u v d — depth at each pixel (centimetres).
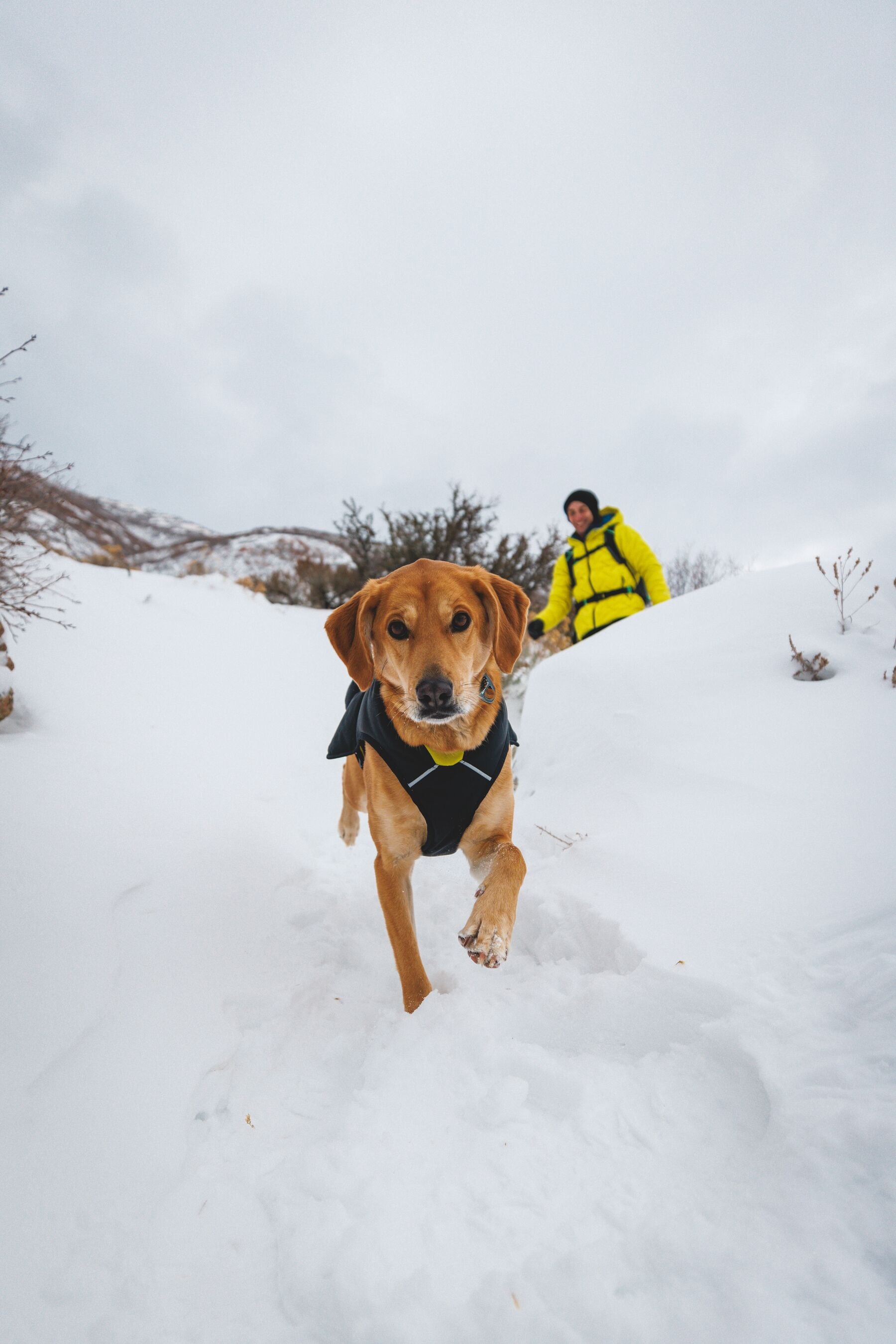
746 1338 100
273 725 482
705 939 192
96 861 238
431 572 232
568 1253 119
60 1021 177
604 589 527
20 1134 148
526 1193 133
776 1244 113
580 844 269
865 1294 102
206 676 512
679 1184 131
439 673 205
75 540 809
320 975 232
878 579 369
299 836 344
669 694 336
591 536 536
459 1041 180
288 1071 188
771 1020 158
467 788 220
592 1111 150
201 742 402
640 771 296
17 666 386
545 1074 163
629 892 226
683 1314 107
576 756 351
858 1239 110
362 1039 198
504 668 236
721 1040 158
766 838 226
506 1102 155
